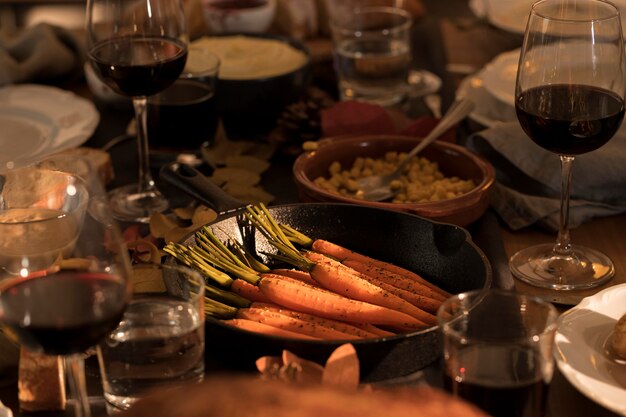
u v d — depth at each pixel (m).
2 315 0.89
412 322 1.16
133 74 1.50
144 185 1.65
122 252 0.93
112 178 1.72
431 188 1.53
